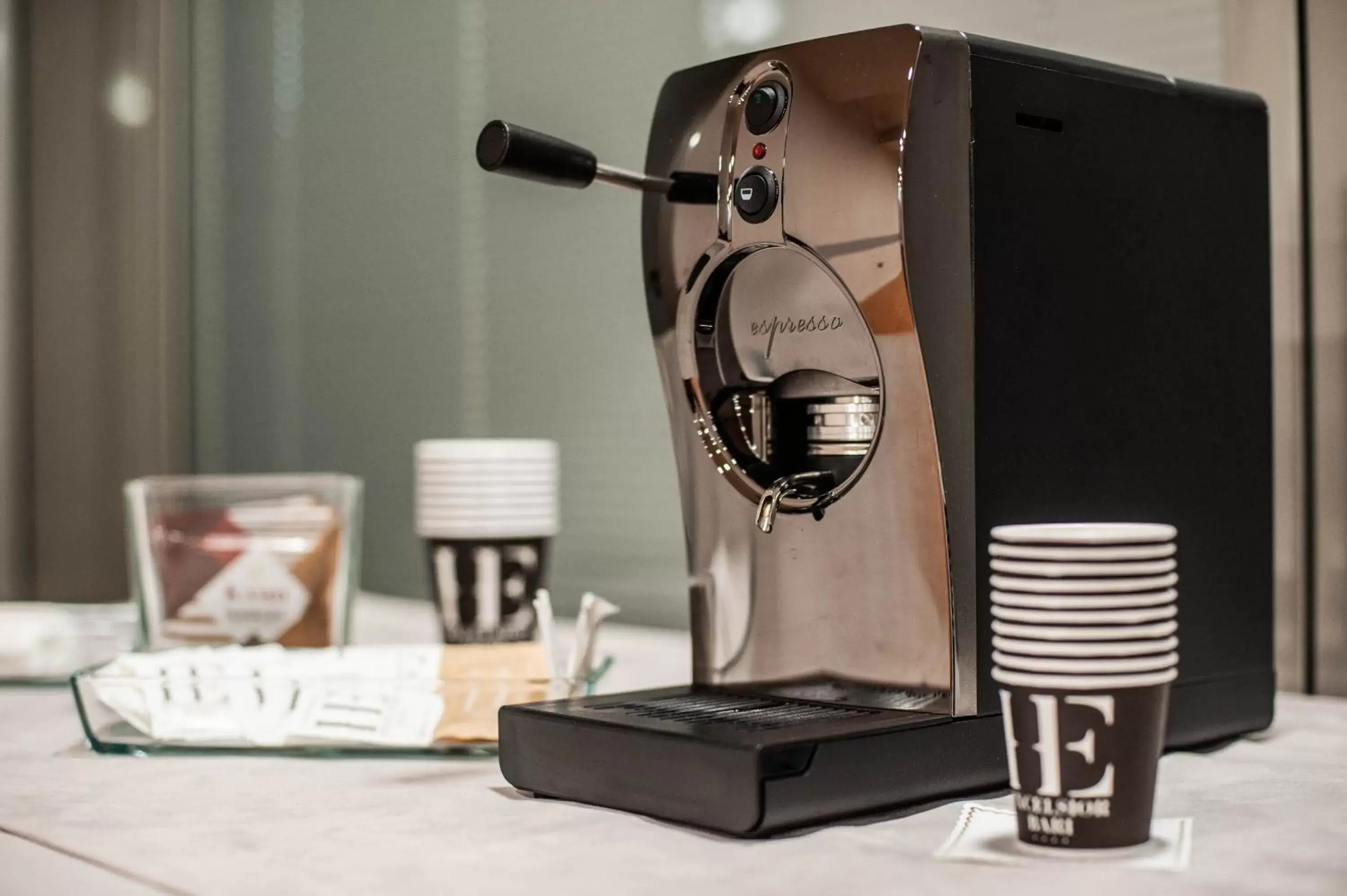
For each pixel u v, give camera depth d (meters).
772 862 0.67
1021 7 1.35
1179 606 0.92
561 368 1.83
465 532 1.42
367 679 0.95
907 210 0.77
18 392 2.46
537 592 1.45
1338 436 1.17
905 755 0.76
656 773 0.75
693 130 0.87
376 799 0.82
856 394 0.84
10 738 1.04
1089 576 0.66
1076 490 0.85
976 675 0.79
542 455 1.45
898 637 0.81
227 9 2.46
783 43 1.57
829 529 0.83
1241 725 0.96
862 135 0.78
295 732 0.94
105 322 2.54
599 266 1.77
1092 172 0.86
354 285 2.18
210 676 0.96
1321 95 1.17
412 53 2.06
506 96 1.91
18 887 0.66
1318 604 1.18
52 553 2.50
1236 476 0.96
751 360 0.87
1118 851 0.67
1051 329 0.84
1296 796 0.80
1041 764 0.67
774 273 0.86
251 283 2.42
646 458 1.72
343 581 1.36
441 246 2.01
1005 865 0.66
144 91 2.55
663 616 1.70
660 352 0.90
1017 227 0.82
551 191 1.83
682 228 0.87
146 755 0.97
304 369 2.29
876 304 0.78
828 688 0.83
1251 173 0.98
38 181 2.47
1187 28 1.23
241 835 0.74
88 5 2.51
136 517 1.35
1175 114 0.92
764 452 0.88
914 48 0.77
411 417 2.08
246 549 1.34
